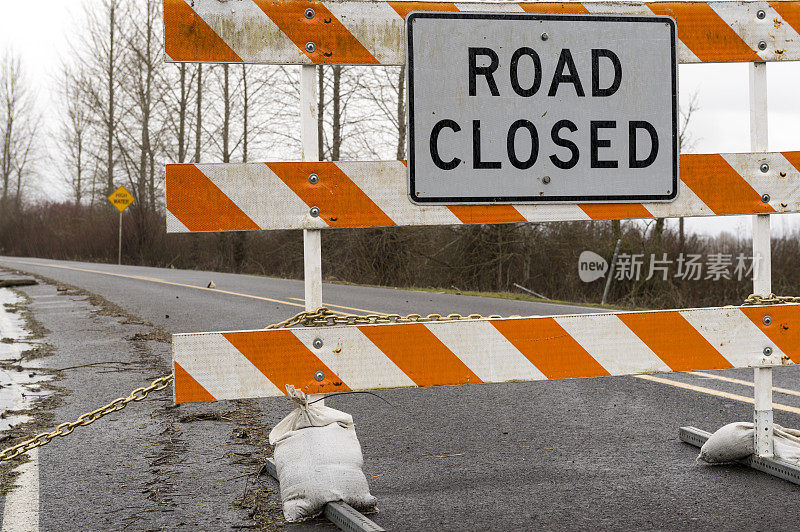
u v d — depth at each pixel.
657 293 19.47
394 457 4.22
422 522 3.22
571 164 3.49
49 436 3.39
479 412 5.27
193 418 5.07
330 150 27.12
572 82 3.49
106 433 4.70
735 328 3.72
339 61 3.35
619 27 3.53
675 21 3.59
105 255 33.66
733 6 3.67
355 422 5.04
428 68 3.38
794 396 5.62
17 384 6.09
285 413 5.22
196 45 3.23
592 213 3.52
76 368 6.76
